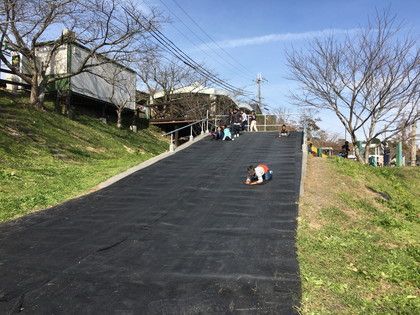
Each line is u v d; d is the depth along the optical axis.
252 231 9.38
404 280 7.06
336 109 23.73
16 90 24.89
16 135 18.84
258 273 6.95
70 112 25.44
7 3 19.84
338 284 6.59
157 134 34.16
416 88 28.91
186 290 6.33
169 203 11.77
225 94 43.25
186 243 8.59
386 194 15.75
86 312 5.73
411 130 30.67
